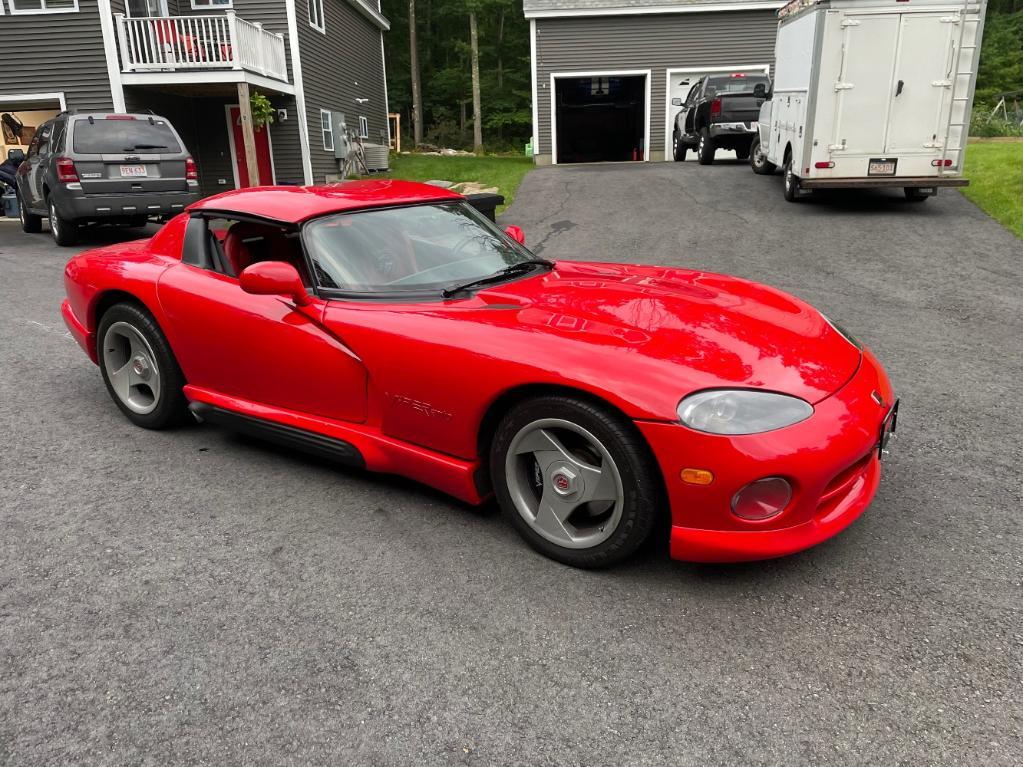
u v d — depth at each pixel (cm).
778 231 1014
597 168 1912
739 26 2197
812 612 242
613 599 251
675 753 188
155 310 366
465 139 4088
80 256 432
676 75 2247
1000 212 1066
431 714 202
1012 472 339
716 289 333
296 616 244
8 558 279
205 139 1930
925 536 286
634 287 324
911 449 366
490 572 268
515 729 196
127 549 285
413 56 3953
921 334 586
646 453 244
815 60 1032
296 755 189
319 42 2070
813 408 245
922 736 191
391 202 361
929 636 229
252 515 310
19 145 1895
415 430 296
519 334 270
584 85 2411
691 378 242
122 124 1055
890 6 998
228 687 213
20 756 190
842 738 191
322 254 325
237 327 337
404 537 292
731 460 231
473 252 352
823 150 1062
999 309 658
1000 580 256
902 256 871
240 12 1848
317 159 2047
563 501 266
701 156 1792
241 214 350
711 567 269
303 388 326
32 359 529
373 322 300
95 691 212
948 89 1020
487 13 4234
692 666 219
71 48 1555
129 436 395
